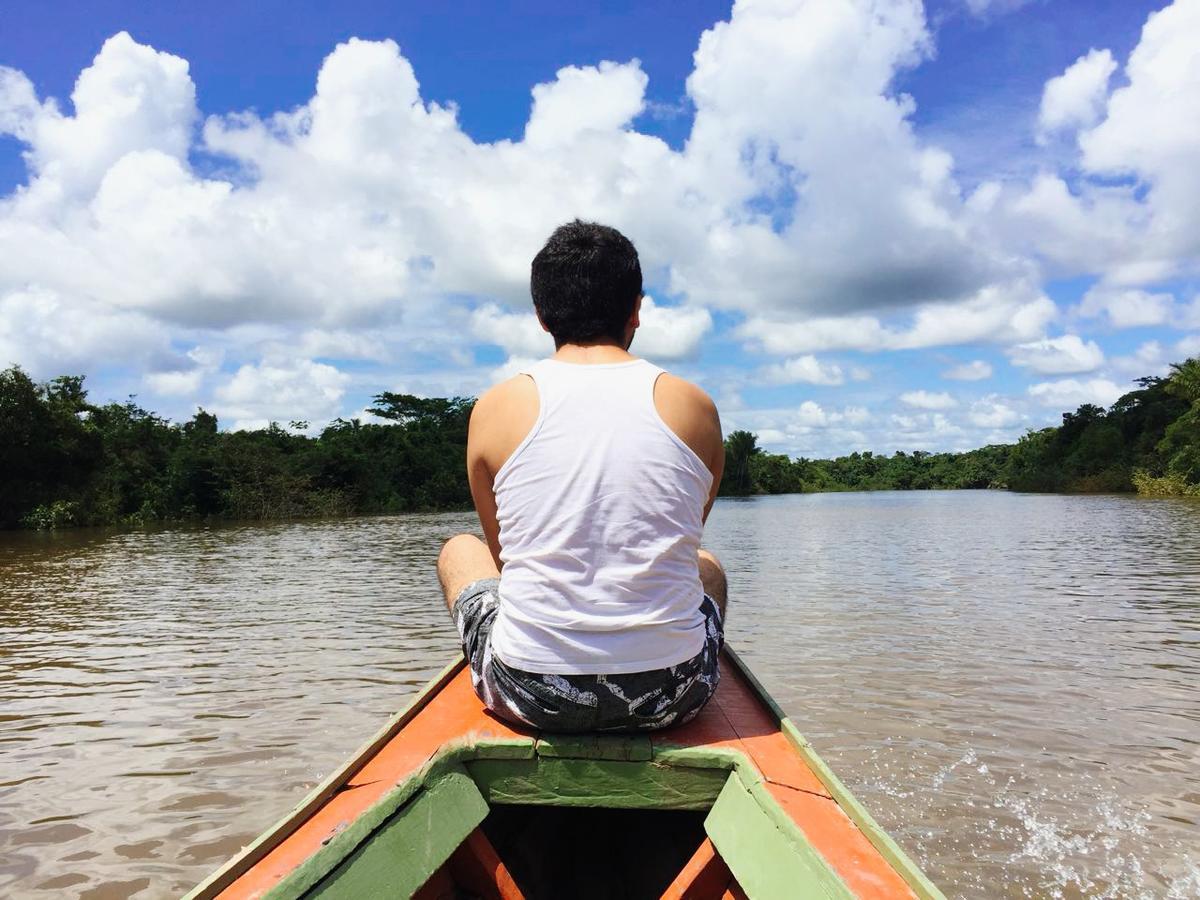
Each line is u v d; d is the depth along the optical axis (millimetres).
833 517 29453
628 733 1749
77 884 2793
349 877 1309
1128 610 7906
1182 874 2768
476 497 1912
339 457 37562
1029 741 4055
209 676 5641
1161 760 3789
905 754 3869
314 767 3834
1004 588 9539
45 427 26328
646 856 2209
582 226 1910
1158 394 51969
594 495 1650
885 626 7121
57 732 4410
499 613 1787
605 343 1878
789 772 1640
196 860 2959
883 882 1257
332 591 10156
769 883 1340
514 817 2162
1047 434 68500
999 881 2719
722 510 38812
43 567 13789
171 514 31578
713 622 1928
